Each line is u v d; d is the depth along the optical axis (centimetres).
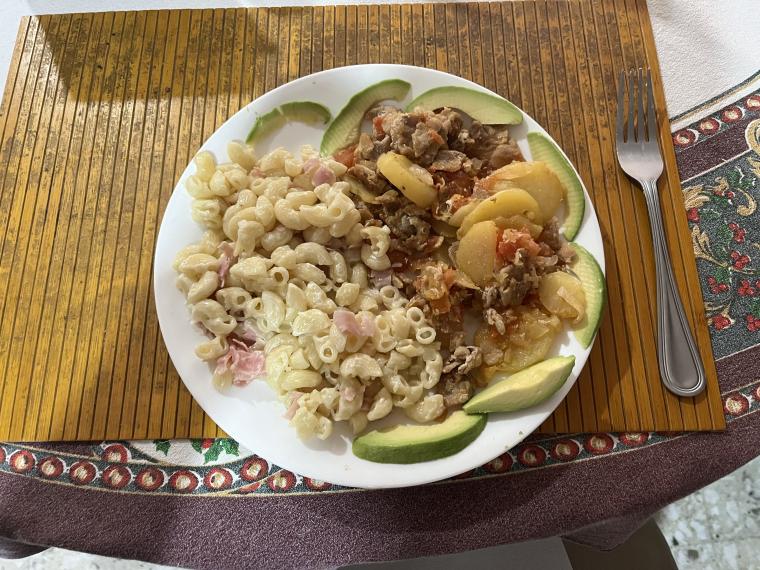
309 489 34
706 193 40
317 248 36
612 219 40
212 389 34
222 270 36
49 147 42
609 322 37
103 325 38
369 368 33
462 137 38
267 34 46
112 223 40
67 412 36
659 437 35
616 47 45
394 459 32
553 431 35
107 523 33
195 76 45
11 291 39
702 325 37
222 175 38
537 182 37
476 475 34
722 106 43
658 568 43
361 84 41
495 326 35
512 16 46
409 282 37
